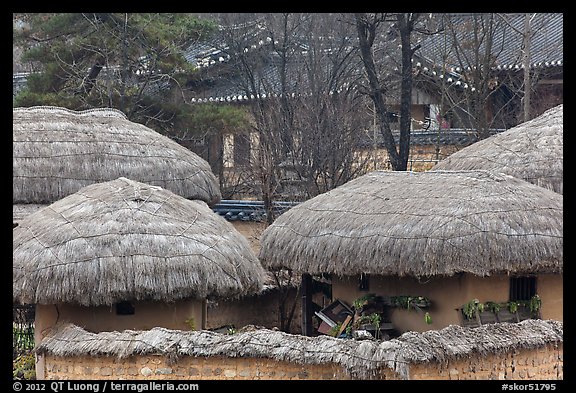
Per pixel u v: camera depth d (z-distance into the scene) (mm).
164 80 55281
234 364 23422
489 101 61625
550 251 29188
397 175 34031
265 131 50875
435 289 30875
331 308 34094
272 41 58062
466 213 29406
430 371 22875
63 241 27375
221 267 27984
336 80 54625
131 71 54000
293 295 40094
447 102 60906
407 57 49312
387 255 29828
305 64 56375
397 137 57594
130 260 26969
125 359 24188
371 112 58031
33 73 53156
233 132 54812
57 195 37344
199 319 29500
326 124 49281
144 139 40250
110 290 26594
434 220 29531
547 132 39094
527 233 29156
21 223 29906
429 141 57156
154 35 52562
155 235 27734
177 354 23672
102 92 52375
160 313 28297
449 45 60781
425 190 31625
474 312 29500
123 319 28094
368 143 55844
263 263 34062
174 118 54406
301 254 32625
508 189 30734
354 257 30734
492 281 30078
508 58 60406
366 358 22438
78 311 28016
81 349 24688
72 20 52812
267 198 45594
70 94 52344
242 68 60500
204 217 29750
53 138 38469
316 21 57875
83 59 53344
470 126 59250
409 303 31078
